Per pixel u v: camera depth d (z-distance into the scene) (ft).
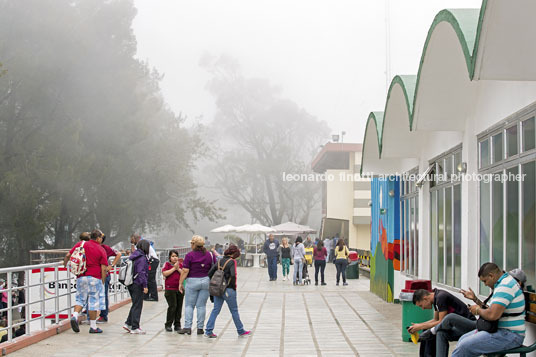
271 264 89.45
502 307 22.45
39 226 112.16
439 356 26.04
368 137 58.70
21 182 110.42
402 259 58.44
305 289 74.95
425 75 34.58
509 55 23.91
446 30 30.40
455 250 39.91
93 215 143.74
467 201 35.63
